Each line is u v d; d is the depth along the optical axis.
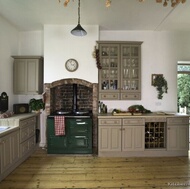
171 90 4.51
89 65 4.12
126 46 4.17
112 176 2.92
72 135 3.83
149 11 3.42
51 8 3.32
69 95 4.48
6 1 3.05
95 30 4.12
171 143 3.86
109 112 4.36
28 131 3.72
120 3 3.12
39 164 3.39
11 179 2.80
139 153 3.84
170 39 4.50
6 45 3.93
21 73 4.20
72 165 3.36
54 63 4.10
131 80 4.26
